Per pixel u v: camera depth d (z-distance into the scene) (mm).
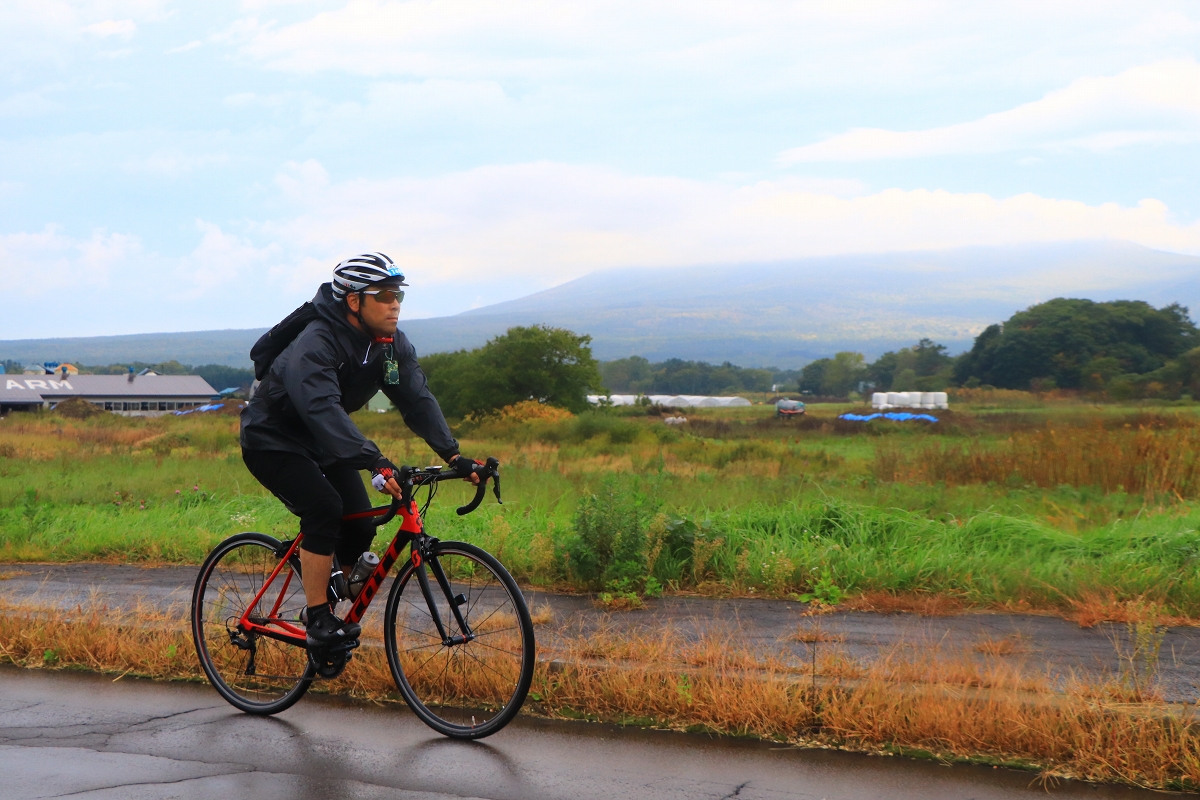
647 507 8086
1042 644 5203
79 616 5641
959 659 4625
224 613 4738
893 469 15117
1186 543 7188
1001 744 3799
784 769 3658
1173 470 11469
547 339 67375
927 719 3879
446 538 8406
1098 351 118500
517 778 3594
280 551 4590
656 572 7020
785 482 13500
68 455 22734
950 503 10586
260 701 4496
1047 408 51125
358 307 3975
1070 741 3719
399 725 4227
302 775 3643
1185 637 5363
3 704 4566
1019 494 11156
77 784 3557
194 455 23219
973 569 6836
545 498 11789
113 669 5148
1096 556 7348
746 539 7641
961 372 138000
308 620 4242
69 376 134375
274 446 4129
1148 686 4203
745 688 4145
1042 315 127688
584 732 4094
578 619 5883
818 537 7820
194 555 8727
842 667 4391
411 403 4223
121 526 10016
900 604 6262
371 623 5078
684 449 28391
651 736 4039
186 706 4543
